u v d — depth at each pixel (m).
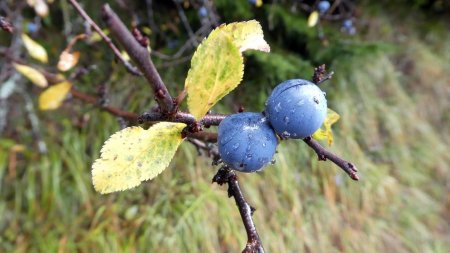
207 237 0.23
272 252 0.24
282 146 0.27
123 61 0.13
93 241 0.23
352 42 0.28
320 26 0.28
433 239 0.29
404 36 0.36
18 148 0.23
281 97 0.07
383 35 0.34
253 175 0.26
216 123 0.07
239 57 0.06
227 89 0.06
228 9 0.26
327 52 0.28
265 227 0.25
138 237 0.23
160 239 0.23
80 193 0.24
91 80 0.26
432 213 0.30
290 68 0.25
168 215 0.24
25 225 0.23
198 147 0.12
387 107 0.32
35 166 0.24
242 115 0.07
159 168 0.07
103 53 0.27
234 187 0.08
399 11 0.37
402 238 0.28
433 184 0.32
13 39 0.23
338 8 0.32
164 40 0.28
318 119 0.07
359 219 0.28
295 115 0.07
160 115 0.07
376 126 0.31
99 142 0.24
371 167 0.29
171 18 0.28
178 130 0.07
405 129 0.32
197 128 0.07
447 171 0.32
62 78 0.18
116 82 0.26
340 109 0.30
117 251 0.22
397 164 0.31
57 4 0.26
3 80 0.24
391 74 0.33
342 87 0.30
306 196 0.27
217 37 0.06
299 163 0.28
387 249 0.28
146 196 0.24
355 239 0.27
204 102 0.07
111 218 0.23
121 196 0.24
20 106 0.25
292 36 0.29
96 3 0.27
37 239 0.22
